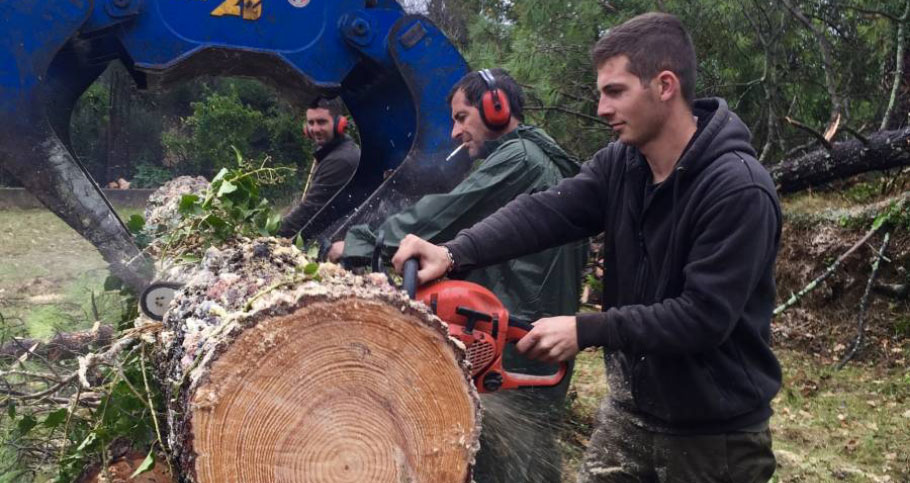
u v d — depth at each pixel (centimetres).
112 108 1159
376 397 171
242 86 1161
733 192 204
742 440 221
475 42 652
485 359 215
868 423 473
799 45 705
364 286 181
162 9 376
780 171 628
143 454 235
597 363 570
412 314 171
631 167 228
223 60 395
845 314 611
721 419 220
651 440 234
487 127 311
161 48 377
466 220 298
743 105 700
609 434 249
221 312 186
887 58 709
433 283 225
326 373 168
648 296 225
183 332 189
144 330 221
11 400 273
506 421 299
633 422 239
